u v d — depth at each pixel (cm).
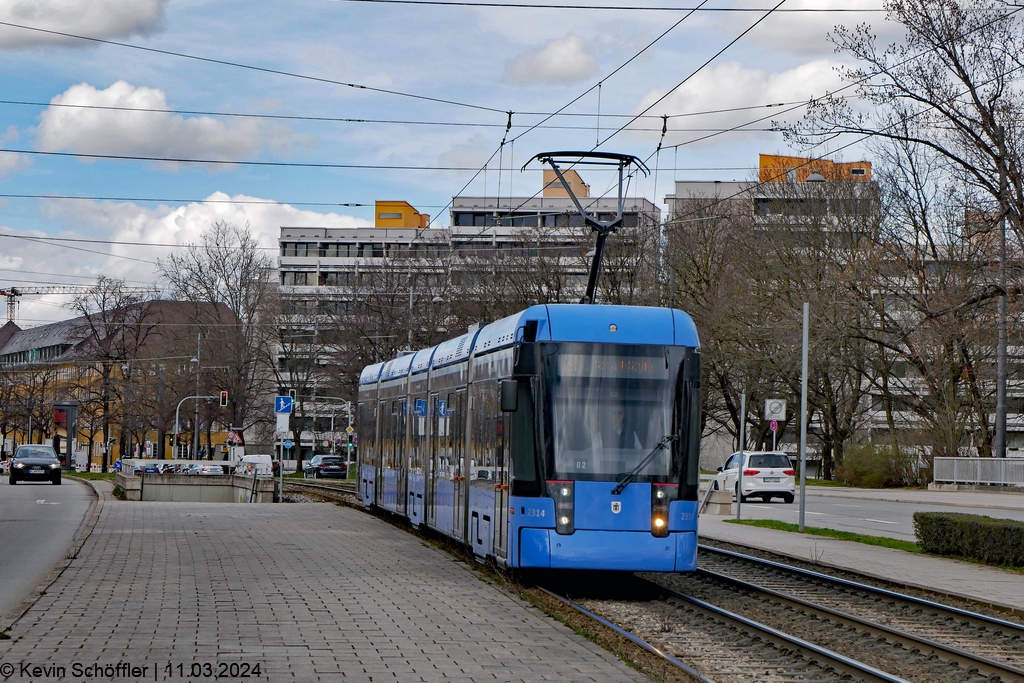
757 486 4197
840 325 4612
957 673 1060
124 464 5106
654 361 1549
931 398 5116
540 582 1608
